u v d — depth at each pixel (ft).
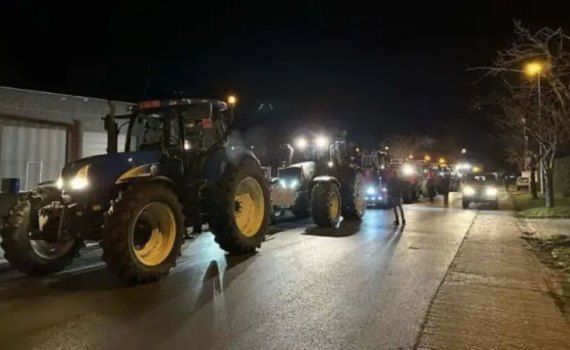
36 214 25.91
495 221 56.34
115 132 31.78
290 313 20.10
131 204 24.22
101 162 26.14
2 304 21.18
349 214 54.03
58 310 20.34
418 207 78.84
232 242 31.30
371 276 26.71
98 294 22.82
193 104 30.89
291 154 52.42
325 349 16.44
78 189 25.18
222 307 20.84
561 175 103.86
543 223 54.03
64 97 52.95
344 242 38.01
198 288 23.89
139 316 19.57
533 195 94.68
